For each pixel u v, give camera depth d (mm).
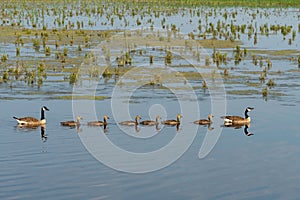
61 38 95750
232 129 46969
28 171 36125
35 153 39500
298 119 50062
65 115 50375
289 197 32719
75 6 151250
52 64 74250
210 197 32562
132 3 161625
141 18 123375
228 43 95438
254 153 40500
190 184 34562
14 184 33969
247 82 66000
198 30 108875
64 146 41344
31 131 45219
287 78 68625
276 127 47438
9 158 38438
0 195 32375
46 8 144000
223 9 151875
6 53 81375
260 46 93312
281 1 173875
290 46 93562
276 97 58625
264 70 72250
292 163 38375
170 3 163375
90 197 32188
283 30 108000
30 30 104500
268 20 127750
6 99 55781
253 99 57719
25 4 153125
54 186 33719
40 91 59469
